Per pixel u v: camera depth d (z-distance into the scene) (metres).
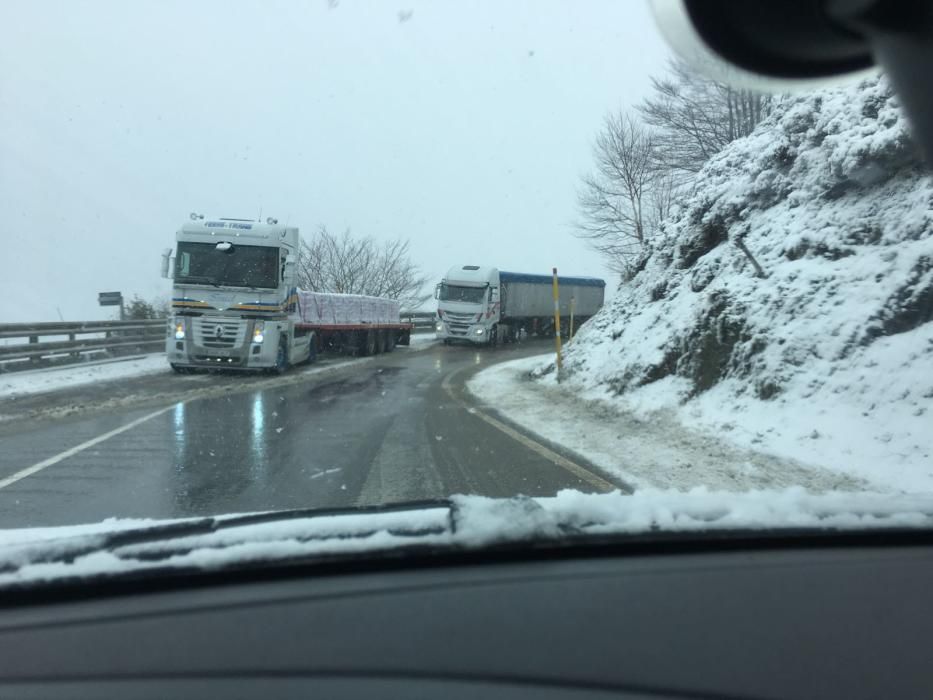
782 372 9.12
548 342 35.28
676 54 4.09
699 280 13.10
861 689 2.16
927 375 7.60
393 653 2.24
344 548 2.80
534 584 2.75
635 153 28.06
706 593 2.74
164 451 8.11
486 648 2.29
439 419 10.73
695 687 2.14
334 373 17.91
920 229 9.34
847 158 10.70
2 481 6.68
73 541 2.89
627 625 2.47
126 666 2.14
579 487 6.48
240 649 2.24
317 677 2.11
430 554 2.87
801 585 2.83
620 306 16.84
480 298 29.78
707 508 3.48
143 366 18.09
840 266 10.02
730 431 8.77
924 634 2.47
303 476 6.91
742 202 13.88
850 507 3.57
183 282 15.89
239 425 9.95
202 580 2.66
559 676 2.16
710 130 24.56
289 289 16.84
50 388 13.88
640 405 11.03
